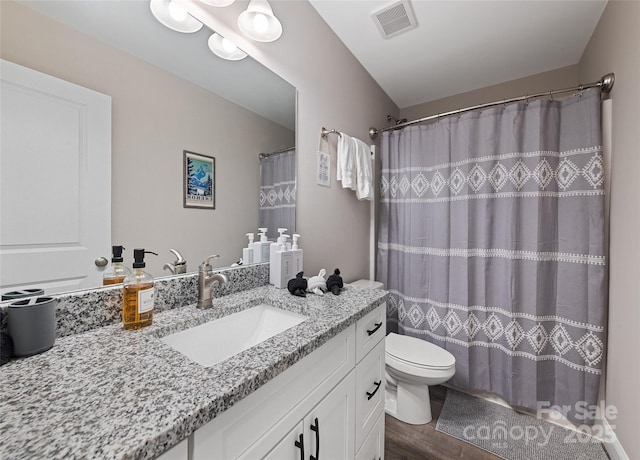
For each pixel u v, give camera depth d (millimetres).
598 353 1455
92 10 758
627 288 1258
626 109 1282
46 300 638
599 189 1463
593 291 1475
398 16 1621
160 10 910
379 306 1156
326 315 901
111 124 798
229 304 979
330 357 819
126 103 829
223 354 884
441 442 1473
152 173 897
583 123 1518
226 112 1128
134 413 418
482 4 1523
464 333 1830
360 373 1008
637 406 1148
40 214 671
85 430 381
